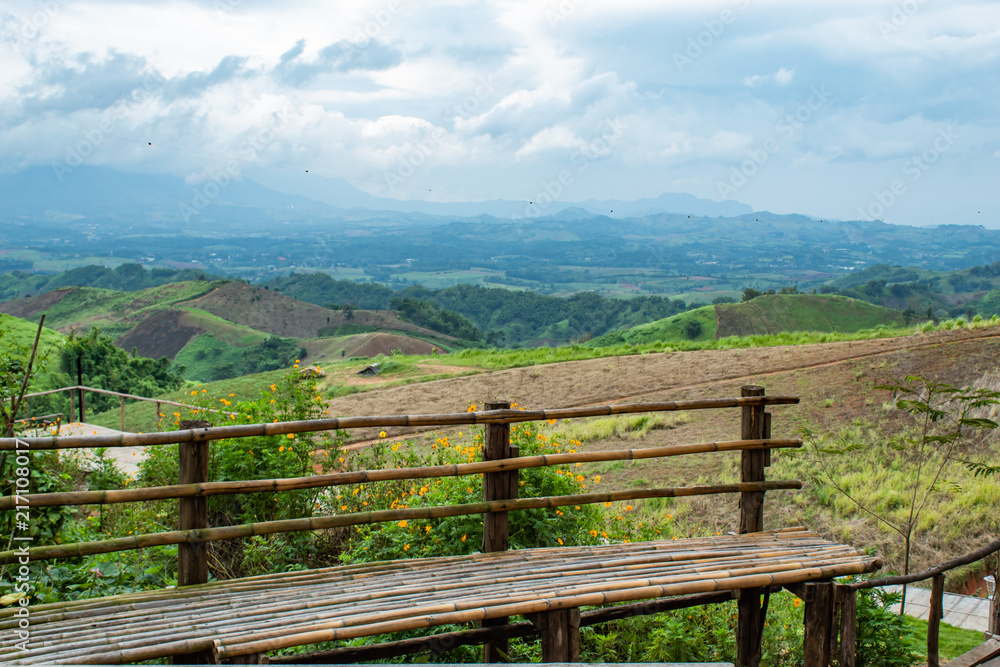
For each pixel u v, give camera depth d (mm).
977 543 9352
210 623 2738
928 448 12234
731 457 13023
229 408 7977
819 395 16453
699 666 2725
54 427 7699
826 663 3496
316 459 6543
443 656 3980
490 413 3637
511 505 3686
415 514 3479
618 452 3887
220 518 5555
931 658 3916
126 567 4395
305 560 5285
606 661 4246
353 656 3133
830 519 10422
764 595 3836
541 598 3008
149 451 6648
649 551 3826
